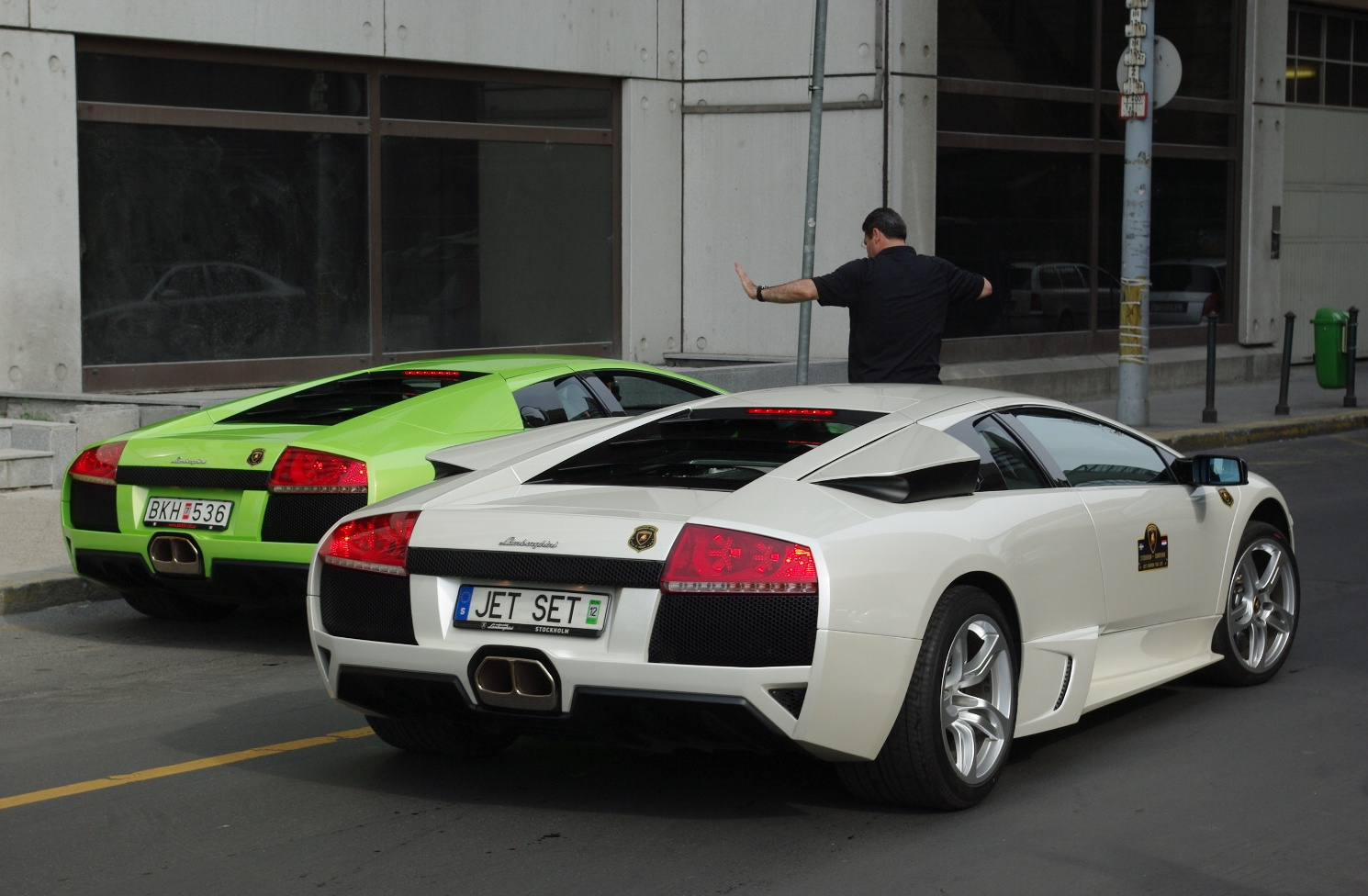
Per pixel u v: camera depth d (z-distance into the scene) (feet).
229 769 16.42
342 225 47.91
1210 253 68.39
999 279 57.62
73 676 21.06
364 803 15.16
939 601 14.11
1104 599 16.62
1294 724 17.98
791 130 53.93
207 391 44.93
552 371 24.59
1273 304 70.69
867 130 52.26
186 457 21.70
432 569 14.10
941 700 14.03
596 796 15.33
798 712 13.08
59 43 41.09
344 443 21.06
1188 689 19.76
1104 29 61.05
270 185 46.19
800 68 53.57
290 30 45.52
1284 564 20.29
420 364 25.63
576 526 13.71
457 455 17.43
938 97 54.70
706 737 13.39
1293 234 73.97
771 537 13.19
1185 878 12.96
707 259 55.93
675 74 55.52
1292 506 36.58
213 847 13.89
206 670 21.39
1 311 40.52
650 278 55.42
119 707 19.27
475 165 51.01
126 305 43.32
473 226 51.13
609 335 55.26
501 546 13.84
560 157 53.26
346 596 14.75
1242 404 59.00
